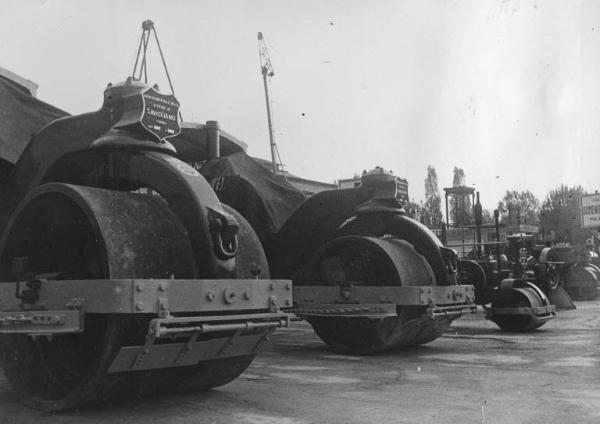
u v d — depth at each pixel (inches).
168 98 190.7
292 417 165.9
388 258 296.5
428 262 319.6
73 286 156.1
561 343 342.3
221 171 289.1
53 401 167.8
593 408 176.2
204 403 182.5
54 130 204.5
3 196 218.7
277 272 311.3
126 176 183.3
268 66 581.3
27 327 158.4
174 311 156.2
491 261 458.3
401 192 331.0
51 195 173.0
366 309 285.6
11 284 169.0
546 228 746.2
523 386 211.3
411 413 170.9
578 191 743.1
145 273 162.4
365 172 334.3
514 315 410.0
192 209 173.2
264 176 319.9
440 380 224.7
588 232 831.7
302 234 308.3
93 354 177.6
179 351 160.6
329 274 315.3
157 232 169.8
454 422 160.6
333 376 234.5
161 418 163.5
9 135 241.0
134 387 176.2
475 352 305.9
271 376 234.7
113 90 191.6
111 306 149.0
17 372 177.3
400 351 311.9
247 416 166.7
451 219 671.8
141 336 160.2
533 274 533.6
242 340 176.4
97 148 183.9
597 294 765.9
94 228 160.4
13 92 250.2
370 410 174.6
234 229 174.1
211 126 275.6
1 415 165.3
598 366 256.2
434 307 292.7
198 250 172.4
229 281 169.9
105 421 159.6
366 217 330.3
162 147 186.1
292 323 516.4
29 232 180.1
